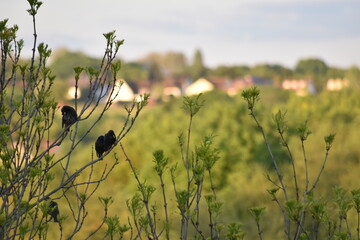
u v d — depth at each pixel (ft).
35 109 13.02
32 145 12.85
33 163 12.98
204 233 33.19
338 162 45.93
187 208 11.60
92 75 12.85
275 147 53.52
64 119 13.05
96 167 59.47
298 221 12.01
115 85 12.75
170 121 69.21
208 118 66.18
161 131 68.44
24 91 12.80
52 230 33.86
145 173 50.78
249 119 62.75
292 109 81.56
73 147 12.88
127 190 48.37
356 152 48.01
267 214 36.52
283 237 34.01
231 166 55.31
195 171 11.58
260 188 42.27
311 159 47.91
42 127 13.03
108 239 32.53
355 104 85.40
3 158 12.24
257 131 59.62
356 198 13.29
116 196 41.86
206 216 34.68
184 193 11.63
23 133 12.75
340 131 59.11
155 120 71.46
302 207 12.14
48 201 13.26
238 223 12.04
